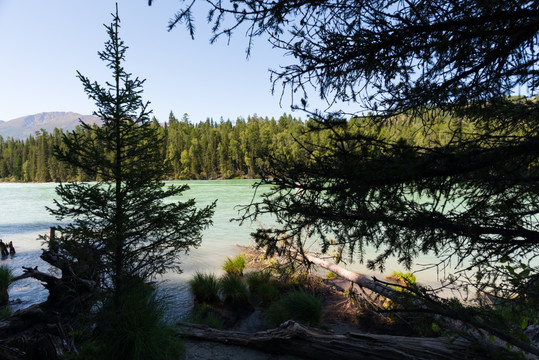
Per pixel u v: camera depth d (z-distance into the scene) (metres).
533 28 1.76
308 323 6.57
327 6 1.90
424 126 2.22
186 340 4.96
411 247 1.75
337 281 9.24
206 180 99.81
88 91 4.62
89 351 3.97
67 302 5.01
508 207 1.65
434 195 1.43
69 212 4.55
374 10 1.82
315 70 2.10
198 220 5.29
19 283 9.85
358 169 1.41
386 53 1.94
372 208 1.56
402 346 3.96
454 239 1.75
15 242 15.87
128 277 4.89
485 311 2.28
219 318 7.42
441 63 2.11
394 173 1.30
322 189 1.60
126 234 4.72
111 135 4.77
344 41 1.95
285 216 1.78
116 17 4.85
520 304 2.12
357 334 4.39
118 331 4.14
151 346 4.12
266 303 8.16
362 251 1.82
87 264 4.63
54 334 4.76
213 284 8.57
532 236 1.68
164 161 5.25
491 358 3.19
